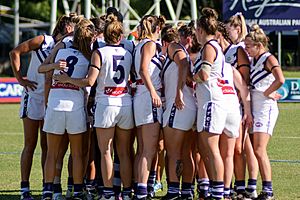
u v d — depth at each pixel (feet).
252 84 93.04
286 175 117.19
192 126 91.40
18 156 140.56
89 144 95.76
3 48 438.40
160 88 92.63
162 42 95.71
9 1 431.43
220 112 87.20
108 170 91.40
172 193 92.17
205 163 91.30
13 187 108.78
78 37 91.30
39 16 419.74
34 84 95.35
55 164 92.32
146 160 90.99
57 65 89.66
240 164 93.97
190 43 94.63
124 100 91.25
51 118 90.68
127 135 92.89
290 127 186.80
